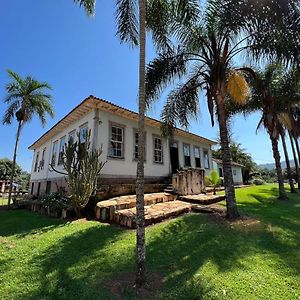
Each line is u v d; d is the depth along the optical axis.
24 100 15.23
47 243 5.46
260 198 12.61
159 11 6.98
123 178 12.18
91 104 11.45
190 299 3.15
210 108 8.29
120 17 6.29
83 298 3.19
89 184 8.38
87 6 6.83
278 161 13.02
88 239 5.62
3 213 11.50
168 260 4.40
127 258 4.49
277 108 13.88
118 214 7.13
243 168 35.38
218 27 6.49
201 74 8.45
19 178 44.19
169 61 8.05
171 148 16.52
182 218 7.43
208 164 20.77
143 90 4.36
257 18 6.16
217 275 3.78
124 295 3.26
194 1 6.08
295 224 6.89
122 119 12.89
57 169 15.55
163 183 14.04
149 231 6.15
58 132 16.64
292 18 5.86
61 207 8.89
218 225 6.54
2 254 4.86
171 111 9.28
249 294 3.24
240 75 7.91
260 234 5.85
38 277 3.81
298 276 3.75
